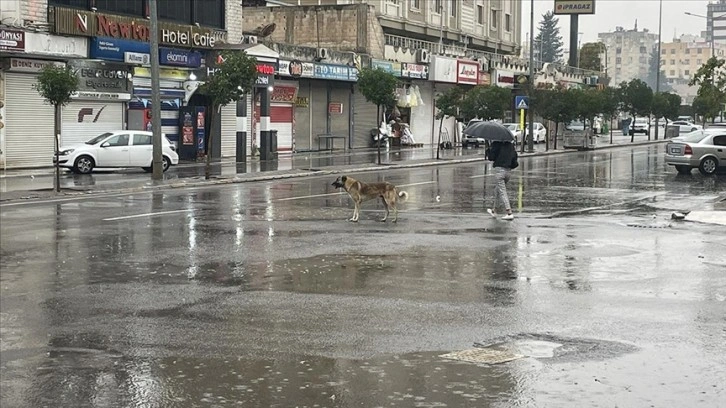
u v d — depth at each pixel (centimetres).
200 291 1052
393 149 5122
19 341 820
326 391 670
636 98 7006
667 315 934
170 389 676
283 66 4228
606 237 1549
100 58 3325
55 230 1577
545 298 1022
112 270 1189
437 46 6006
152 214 1839
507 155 1822
